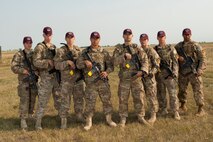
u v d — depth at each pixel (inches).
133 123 290.0
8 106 385.4
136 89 282.5
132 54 276.8
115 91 475.2
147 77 290.2
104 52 277.1
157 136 248.5
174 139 237.9
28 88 280.1
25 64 277.9
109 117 286.7
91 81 273.4
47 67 270.5
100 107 368.8
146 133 257.9
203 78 587.5
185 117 309.3
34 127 288.7
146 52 289.1
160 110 324.8
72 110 357.1
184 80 322.3
